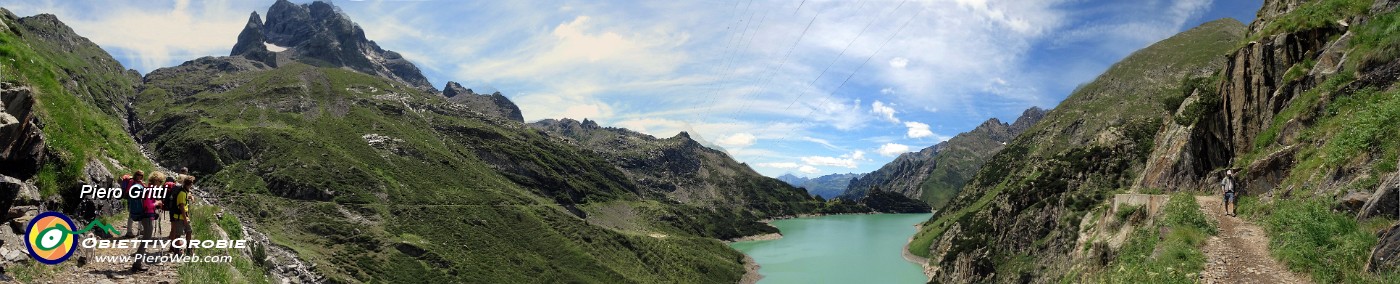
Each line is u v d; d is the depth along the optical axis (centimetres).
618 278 16200
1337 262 1669
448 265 14450
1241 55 4247
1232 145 4131
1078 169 9231
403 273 13475
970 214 15050
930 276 13975
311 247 13712
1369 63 2942
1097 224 4556
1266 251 2048
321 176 19012
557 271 15900
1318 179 2420
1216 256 2086
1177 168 4819
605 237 19325
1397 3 3134
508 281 14438
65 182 2247
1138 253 2627
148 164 4031
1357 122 2428
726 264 19575
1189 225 2483
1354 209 1945
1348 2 3641
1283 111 3491
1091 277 3469
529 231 18462
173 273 1773
